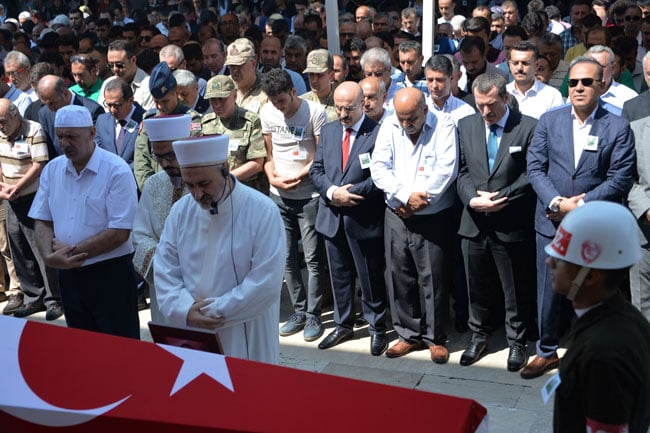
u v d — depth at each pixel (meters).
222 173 3.52
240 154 5.86
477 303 5.41
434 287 5.42
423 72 6.82
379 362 5.56
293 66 7.98
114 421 2.54
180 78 6.50
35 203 4.85
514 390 5.01
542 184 4.90
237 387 2.61
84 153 4.60
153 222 4.21
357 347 5.83
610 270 2.45
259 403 2.58
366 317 5.77
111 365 2.64
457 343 5.78
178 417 2.55
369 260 5.63
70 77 9.68
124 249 4.79
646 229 4.82
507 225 5.15
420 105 5.10
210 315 3.50
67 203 4.71
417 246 5.38
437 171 5.21
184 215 3.69
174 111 5.43
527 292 5.26
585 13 9.16
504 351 5.58
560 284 2.53
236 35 9.85
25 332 2.67
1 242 7.05
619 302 2.50
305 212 5.92
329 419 2.53
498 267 5.25
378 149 5.35
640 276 4.95
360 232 5.59
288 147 5.93
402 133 5.31
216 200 3.53
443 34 10.19
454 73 6.52
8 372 2.59
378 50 6.48
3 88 7.86
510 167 5.12
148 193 4.23
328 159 5.62
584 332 2.48
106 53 8.80
